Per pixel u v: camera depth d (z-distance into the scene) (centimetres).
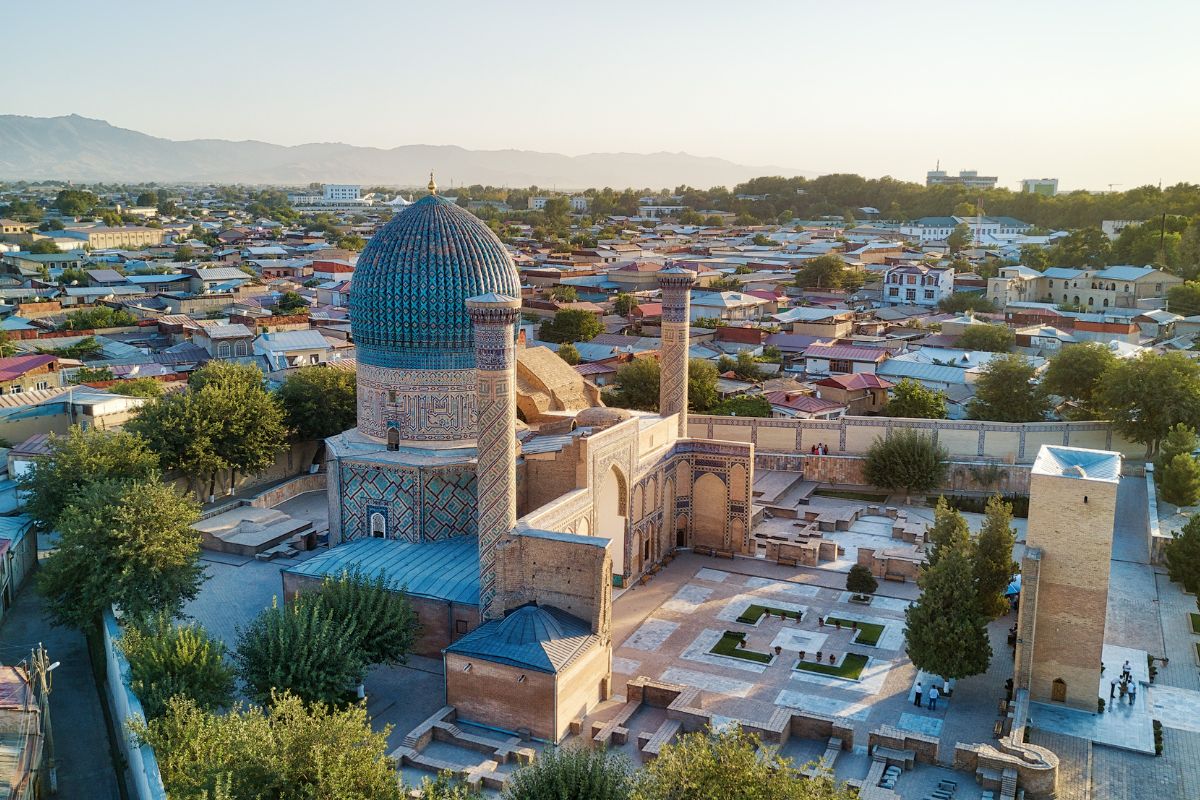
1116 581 5622
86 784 3712
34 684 3703
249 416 6525
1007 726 4009
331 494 5222
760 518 6644
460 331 4959
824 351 10094
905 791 3616
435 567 4744
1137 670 4547
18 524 5562
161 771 3038
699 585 5603
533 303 14112
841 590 5528
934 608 4231
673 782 2748
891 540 6344
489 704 4003
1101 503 4059
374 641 4088
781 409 8394
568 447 5100
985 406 8400
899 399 8281
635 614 5188
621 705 4259
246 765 2808
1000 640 4862
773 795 2661
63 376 9131
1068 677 4203
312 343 9994
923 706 4234
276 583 5412
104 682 4431
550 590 4316
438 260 4903
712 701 4262
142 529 4469
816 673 4531
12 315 13088
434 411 5078
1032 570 4106
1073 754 3869
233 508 6406
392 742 3900
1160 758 3859
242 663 3956
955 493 7375
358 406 5291
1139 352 9069
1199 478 6328
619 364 10388
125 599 4372
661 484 5919
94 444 5688
